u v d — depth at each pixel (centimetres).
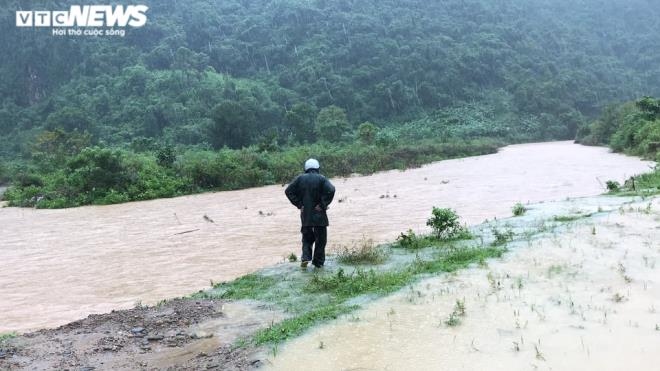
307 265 814
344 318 528
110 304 768
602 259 678
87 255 1170
